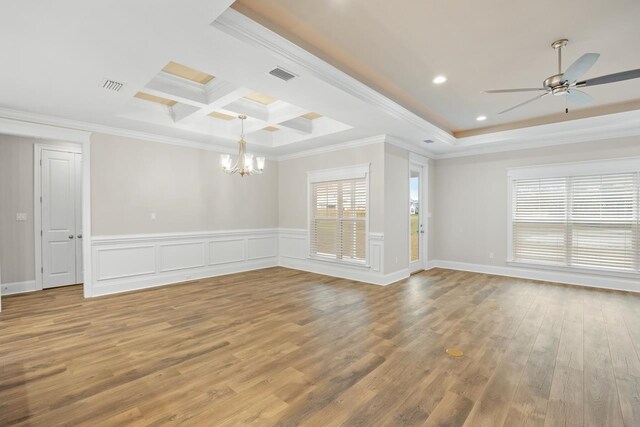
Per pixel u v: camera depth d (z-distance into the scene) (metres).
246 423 1.84
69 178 5.25
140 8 2.00
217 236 5.96
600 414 1.91
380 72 3.43
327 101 3.60
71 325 3.39
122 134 4.80
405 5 2.30
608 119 4.49
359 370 2.45
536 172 5.51
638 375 2.35
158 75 3.56
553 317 3.62
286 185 6.88
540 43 2.81
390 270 5.39
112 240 4.69
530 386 2.22
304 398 2.09
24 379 2.31
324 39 2.79
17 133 3.94
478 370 2.44
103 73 2.94
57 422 1.85
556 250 5.34
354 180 5.66
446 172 6.63
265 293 4.70
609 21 2.47
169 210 5.32
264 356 2.68
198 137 5.33
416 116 4.57
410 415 1.91
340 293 4.70
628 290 4.72
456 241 6.51
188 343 2.94
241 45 2.44
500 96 4.10
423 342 2.95
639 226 4.65
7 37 2.33
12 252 4.71
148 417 1.89
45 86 3.22
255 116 4.61
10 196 4.70
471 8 2.33
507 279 5.59
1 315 3.72
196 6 1.99
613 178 4.85
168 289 4.93
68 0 1.91
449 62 3.19
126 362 2.57
